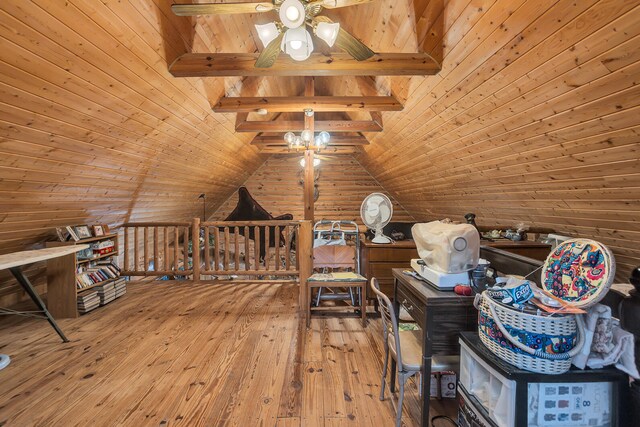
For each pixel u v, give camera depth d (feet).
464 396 4.43
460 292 4.99
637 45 4.17
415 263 6.33
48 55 5.75
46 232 11.09
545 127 6.70
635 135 5.26
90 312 11.09
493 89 6.95
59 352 8.21
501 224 12.77
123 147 10.09
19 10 4.83
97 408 6.04
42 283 12.97
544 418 3.58
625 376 3.61
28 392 6.53
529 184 8.91
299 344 8.70
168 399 6.31
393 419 5.81
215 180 19.99
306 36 5.58
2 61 5.31
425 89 9.05
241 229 22.20
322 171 24.97
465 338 4.49
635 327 3.76
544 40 5.14
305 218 15.31
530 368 3.58
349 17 9.44
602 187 6.83
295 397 6.40
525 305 3.84
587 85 5.19
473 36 6.27
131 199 13.78
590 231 8.57
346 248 11.36
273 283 14.60
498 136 8.18
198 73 8.08
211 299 12.45
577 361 3.65
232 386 6.75
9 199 8.37
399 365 5.22
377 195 10.92
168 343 8.72
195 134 12.85
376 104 11.19
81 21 5.65
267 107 11.53
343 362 7.77
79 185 10.07
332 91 15.89
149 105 9.09
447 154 11.33
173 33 7.50
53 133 7.48
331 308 10.41
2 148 6.82
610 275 3.49
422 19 7.05
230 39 9.46
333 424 5.67
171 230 21.53
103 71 6.90
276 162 25.27
